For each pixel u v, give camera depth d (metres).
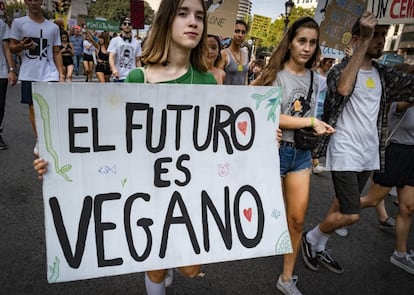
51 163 1.29
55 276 1.29
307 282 2.33
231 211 1.51
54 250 1.30
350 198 2.20
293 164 2.03
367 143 2.20
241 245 1.51
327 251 2.74
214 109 1.45
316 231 2.48
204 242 1.46
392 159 2.54
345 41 3.62
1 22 3.97
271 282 2.27
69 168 1.31
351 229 3.16
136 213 1.39
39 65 3.78
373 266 2.59
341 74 2.13
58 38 3.92
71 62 8.01
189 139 1.44
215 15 3.62
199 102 1.42
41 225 2.65
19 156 4.07
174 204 1.43
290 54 2.00
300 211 2.04
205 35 1.53
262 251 1.53
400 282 2.41
